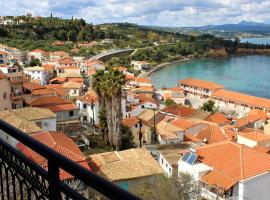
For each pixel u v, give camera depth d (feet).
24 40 558.15
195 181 90.22
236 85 448.65
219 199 90.48
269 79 486.38
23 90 193.06
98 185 9.65
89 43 652.89
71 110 182.60
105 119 156.97
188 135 182.70
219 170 97.81
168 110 247.70
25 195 17.08
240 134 176.24
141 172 97.71
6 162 16.11
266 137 171.12
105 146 152.25
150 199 82.94
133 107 238.89
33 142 13.10
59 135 110.83
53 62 425.28
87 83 351.67
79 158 94.53
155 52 624.59
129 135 163.32
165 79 472.85
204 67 590.96
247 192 92.12
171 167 112.98
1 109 167.73
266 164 97.71
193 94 393.91
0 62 358.23
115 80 143.74
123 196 8.77
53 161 11.94
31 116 139.03
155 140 176.86
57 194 12.11
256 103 326.85
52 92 223.10
